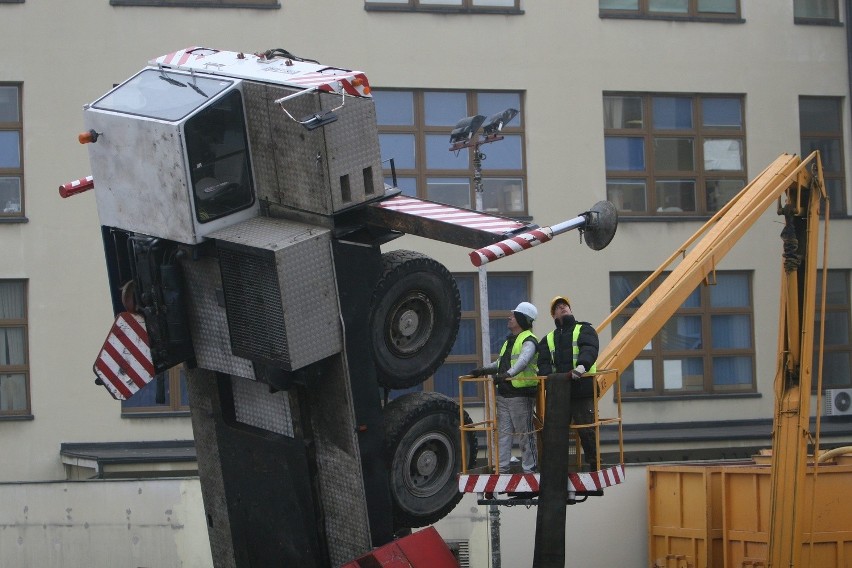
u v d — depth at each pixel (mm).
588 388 11609
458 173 28375
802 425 14836
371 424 10797
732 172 30500
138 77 11617
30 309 26438
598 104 29266
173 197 10656
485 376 11805
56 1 26578
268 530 11594
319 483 11102
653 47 29703
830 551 17859
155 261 11094
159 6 26859
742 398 30141
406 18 28062
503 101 28797
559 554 10977
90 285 26578
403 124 28141
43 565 18797
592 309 29094
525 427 11680
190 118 10508
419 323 11258
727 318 30562
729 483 18641
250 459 11492
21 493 18938
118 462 25422
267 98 10711
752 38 30516
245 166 10922
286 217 10859
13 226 26438
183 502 18719
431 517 11500
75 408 26438
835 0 31281
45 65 26531
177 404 26844
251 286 10422
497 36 28609
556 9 28984
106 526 18797
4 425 26281
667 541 19375
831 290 31391
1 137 26625
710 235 14305
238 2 27203
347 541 11016
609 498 19719
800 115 31203
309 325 10367
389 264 10945
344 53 27734
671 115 30188
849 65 31125
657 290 14094
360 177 10727
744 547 18328
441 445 11562
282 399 11133
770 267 30562
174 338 11188
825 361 31234
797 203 14906
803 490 14836
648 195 29859
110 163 11180
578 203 29062
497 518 17797
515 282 28891
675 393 30156
